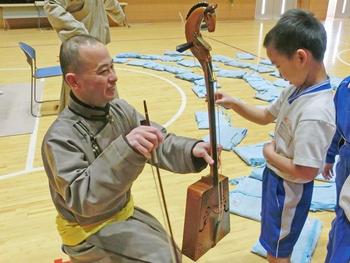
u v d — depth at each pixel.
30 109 3.94
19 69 5.45
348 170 1.17
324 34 1.23
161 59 6.05
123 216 1.30
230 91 4.54
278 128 1.37
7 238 2.02
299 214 1.43
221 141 3.11
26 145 3.13
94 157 1.21
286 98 1.40
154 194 2.43
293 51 1.21
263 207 1.50
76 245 1.26
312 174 1.23
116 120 1.31
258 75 5.19
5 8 8.09
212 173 1.29
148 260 1.20
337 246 1.15
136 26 9.34
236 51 6.72
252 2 10.83
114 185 1.03
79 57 1.14
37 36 7.74
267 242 1.50
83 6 2.84
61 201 1.23
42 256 1.89
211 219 1.34
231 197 2.34
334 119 1.22
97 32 2.97
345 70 5.61
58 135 1.16
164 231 1.36
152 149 1.03
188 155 1.31
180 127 3.48
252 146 3.04
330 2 11.37
